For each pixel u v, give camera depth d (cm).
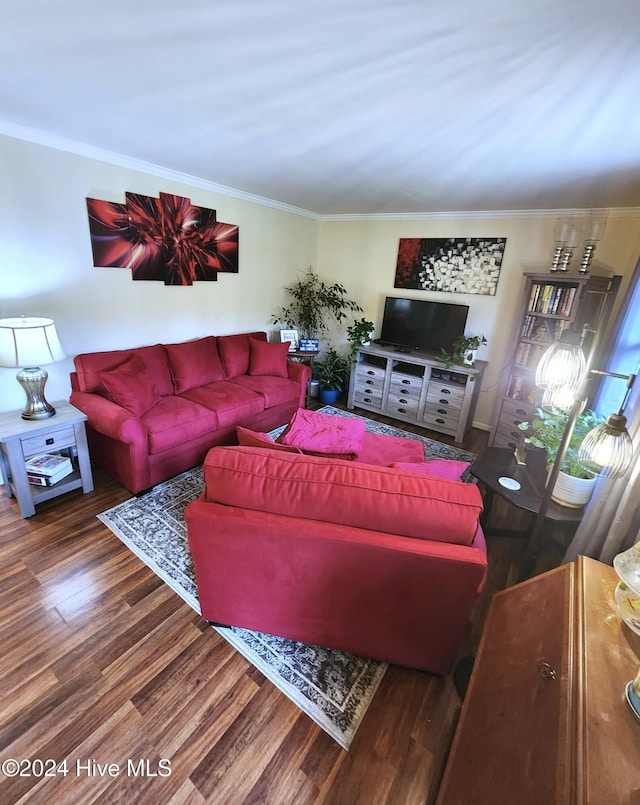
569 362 137
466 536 122
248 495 132
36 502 224
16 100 174
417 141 201
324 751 123
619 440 103
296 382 368
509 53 116
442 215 382
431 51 119
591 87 131
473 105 155
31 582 179
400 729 130
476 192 295
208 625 164
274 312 439
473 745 87
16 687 136
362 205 385
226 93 159
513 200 309
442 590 124
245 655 152
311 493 128
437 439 372
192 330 356
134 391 253
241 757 121
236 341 368
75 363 260
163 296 323
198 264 342
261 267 407
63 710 130
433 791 113
